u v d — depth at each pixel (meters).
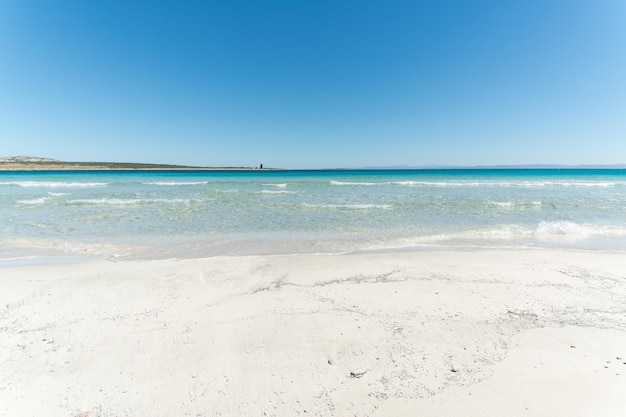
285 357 3.52
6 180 40.12
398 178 45.94
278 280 5.98
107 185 31.53
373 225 11.74
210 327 4.16
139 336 3.94
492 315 4.52
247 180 40.69
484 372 3.26
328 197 20.62
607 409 2.75
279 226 11.59
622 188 26.77
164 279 6.00
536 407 2.79
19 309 4.71
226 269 6.61
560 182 34.44
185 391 3.02
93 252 8.22
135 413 2.78
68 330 4.09
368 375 3.24
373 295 5.25
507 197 20.09
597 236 9.91
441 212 14.52
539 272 6.38
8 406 2.84
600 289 5.48
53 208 15.42
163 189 26.75
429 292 5.37
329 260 7.27
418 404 2.85
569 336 3.93
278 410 2.79
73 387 3.08
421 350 3.66
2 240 9.35
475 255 7.66
